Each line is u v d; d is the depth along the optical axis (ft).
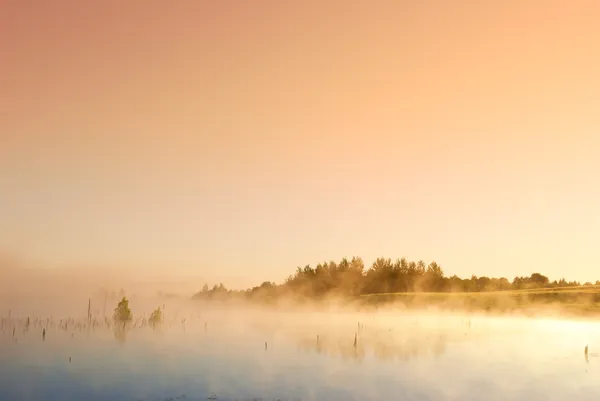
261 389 117.39
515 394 116.26
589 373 140.46
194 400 107.14
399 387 121.80
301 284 590.55
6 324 250.16
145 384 121.19
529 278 521.24
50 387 117.60
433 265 573.33
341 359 162.20
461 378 132.98
